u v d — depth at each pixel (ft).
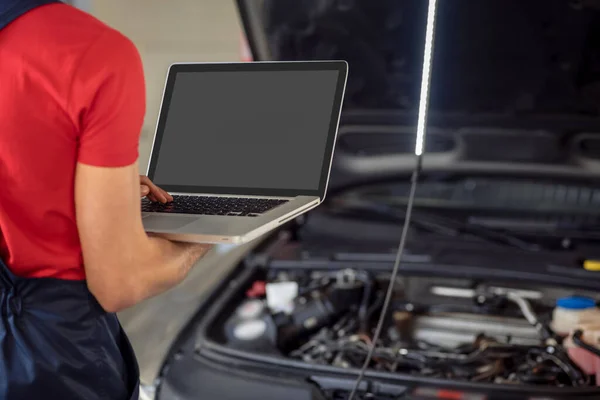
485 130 5.63
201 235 2.92
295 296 5.38
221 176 3.80
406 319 5.39
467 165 5.74
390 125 5.82
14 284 2.74
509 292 5.47
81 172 2.54
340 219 6.59
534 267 5.65
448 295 5.62
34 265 2.74
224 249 7.59
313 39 5.39
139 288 2.80
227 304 5.24
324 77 3.77
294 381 4.11
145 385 4.37
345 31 5.24
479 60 5.22
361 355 4.61
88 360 2.89
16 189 2.60
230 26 16.97
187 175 3.88
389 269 5.72
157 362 4.62
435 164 5.81
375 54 5.39
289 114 3.78
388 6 4.98
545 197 6.12
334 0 5.01
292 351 4.97
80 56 2.44
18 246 2.68
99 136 2.49
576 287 5.34
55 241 2.74
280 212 3.26
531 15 4.80
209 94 3.96
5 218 2.64
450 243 6.16
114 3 16.11
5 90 2.49
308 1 5.04
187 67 4.05
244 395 4.05
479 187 6.28
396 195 6.54
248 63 3.95
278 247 6.43
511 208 6.15
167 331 5.18
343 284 5.34
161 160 3.95
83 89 2.43
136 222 2.68
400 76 5.49
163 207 3.49
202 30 16.75
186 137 3.94
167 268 2.89
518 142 5.60
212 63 4.01
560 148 5.52
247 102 3.88
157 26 16.70
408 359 4.54
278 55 5.59
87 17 2.61
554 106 5.38
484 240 6.15
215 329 4.90
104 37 2.50
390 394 4.01
